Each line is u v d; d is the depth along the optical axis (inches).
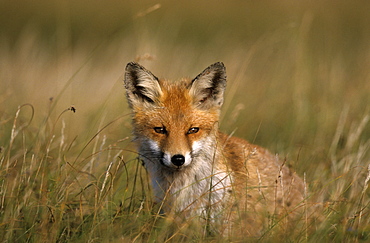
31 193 328.8
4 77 749.3
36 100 659.4
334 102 599.2
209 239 316.2
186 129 346.3
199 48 929.5
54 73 791.7
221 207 339.0
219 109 368.2
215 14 1245.7
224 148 367.9
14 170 352.2
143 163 366.3
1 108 541.3
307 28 715.4
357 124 498.9
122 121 526.6
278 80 683.4
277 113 584.1
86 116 580.4
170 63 708.0
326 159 434.3
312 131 529.3
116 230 305.4
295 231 317.4
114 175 344.5
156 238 303.3
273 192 359.6
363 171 385.7
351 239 305.6
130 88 369.4
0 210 320.2
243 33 1103.0
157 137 348.8
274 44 812.0
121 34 948.0
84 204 335.3
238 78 548.7
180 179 353.7
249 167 364.5
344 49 957.2
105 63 866.1
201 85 362.0
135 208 341.7
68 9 1360.7
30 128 451.5
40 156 378.6
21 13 1352.1
